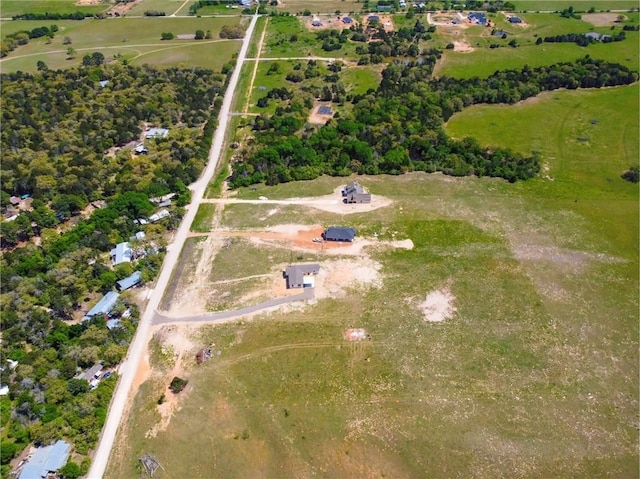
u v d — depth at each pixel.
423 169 140.00
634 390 81.12
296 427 76.75
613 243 112.56
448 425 76.50
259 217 123.50
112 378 83.81
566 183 134.12
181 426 77.44
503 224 118.62
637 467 71.19
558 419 77.25
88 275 103.38
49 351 86.25
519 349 88.19
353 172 140.38
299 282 101.38
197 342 91.06
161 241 113.00
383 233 116.25
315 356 87.50
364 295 99.69
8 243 118.12
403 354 87.56
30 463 71.19
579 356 86.88
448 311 95.81
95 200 131.75
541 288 100.62
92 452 74.25
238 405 80.12
